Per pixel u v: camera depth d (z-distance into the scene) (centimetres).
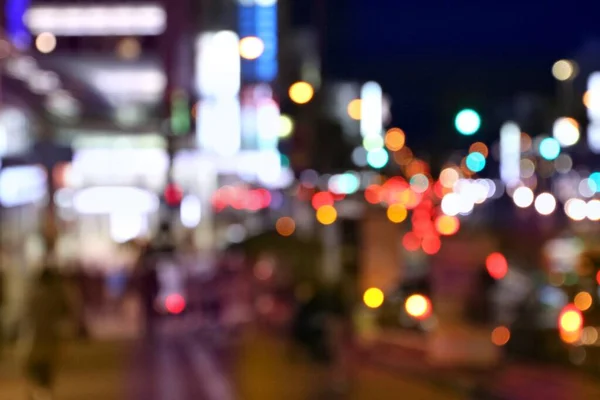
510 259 2241
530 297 1728
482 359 1553
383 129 3631
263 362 1775
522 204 3089
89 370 1686
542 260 2334
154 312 2431
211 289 2473
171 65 3497
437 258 1695
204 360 1844
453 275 1670
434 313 1638
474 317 1634
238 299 2467
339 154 3206
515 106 3875
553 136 3450
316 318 1778
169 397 1415
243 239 2680
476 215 3675
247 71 3488
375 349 1712
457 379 1484
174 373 1656
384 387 1460
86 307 2534
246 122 3803
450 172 3862
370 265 2011
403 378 1546
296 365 1730
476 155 3856
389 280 2009
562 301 1703
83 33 3128
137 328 2447
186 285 2472
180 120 3769
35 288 1334
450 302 1639
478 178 4228
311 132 3198
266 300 2200
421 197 3066
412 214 2883
